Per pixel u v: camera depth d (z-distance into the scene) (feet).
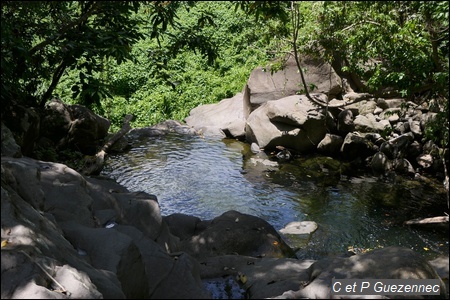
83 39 27.40
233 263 22.33
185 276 18.21
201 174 40.04
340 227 30.60
